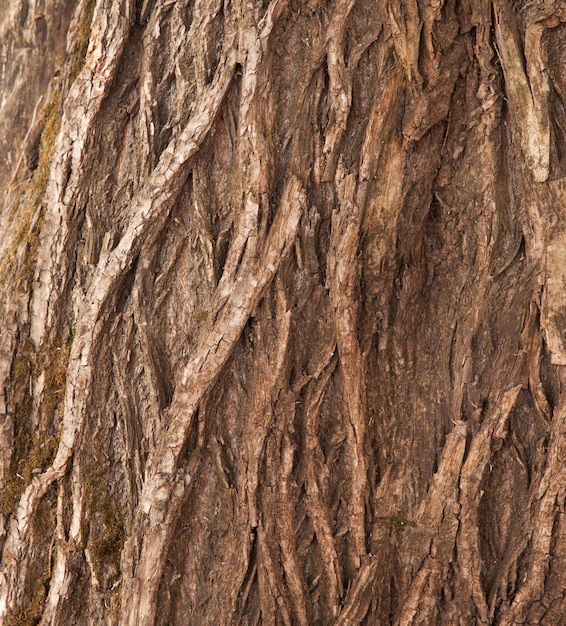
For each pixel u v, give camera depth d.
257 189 2.81
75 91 3.01
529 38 2.82
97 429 2.98
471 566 2.95
